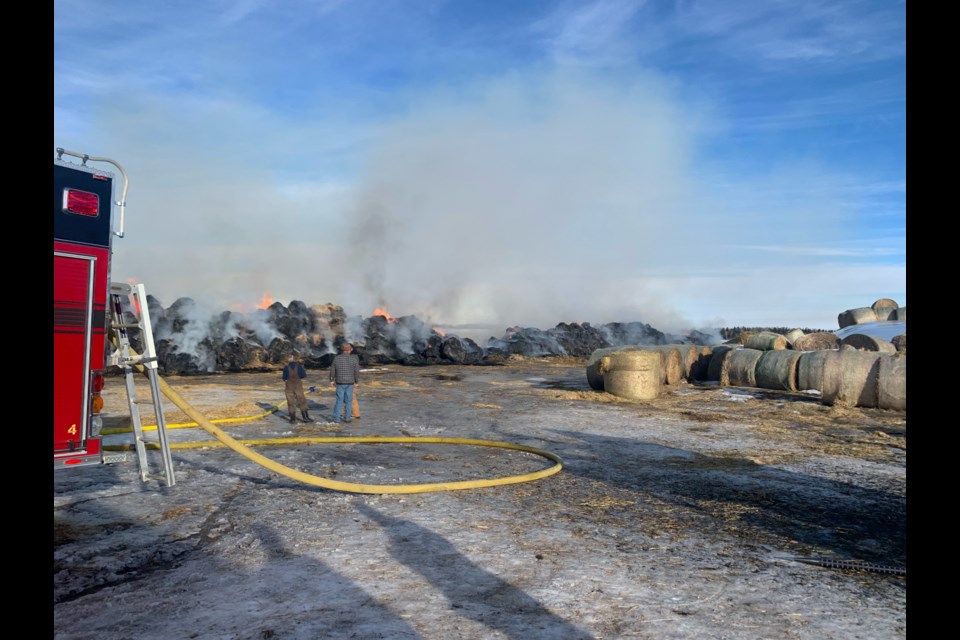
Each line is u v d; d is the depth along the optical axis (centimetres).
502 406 1645
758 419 1422
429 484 749
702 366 2295
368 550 532
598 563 507
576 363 3641
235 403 1628
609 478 831
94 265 674
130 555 511
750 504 704
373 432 1228
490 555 523
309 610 411
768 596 446
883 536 594
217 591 445
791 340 2494
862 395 1570
